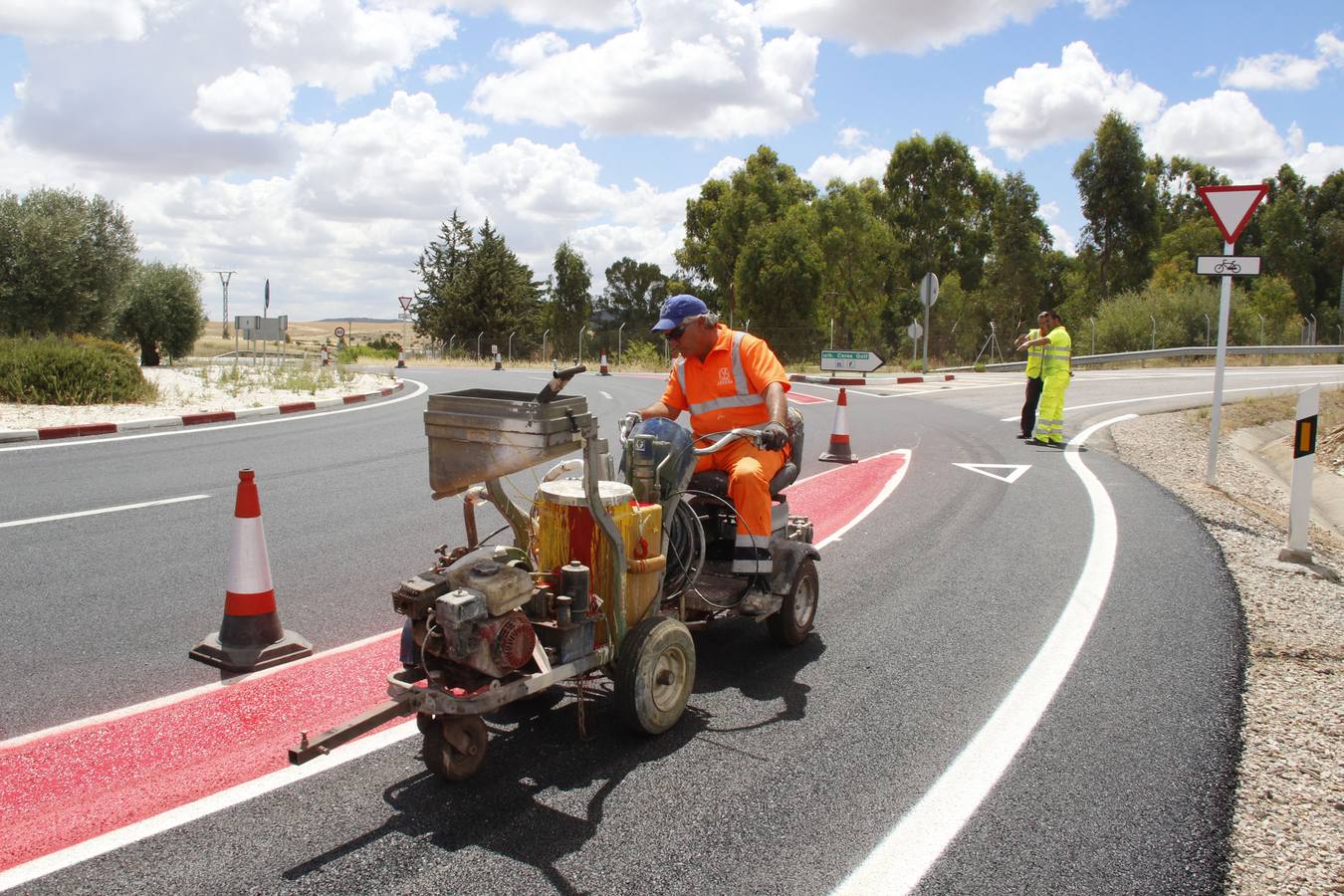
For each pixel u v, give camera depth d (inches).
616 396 840.9
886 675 183.2
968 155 1950.1
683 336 189.9
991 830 126.5
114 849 119.0
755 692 174.7
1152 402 740.7
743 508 179.0
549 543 152.7
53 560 253.0
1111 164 1948.8
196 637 196.4
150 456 431.2
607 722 160.4
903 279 1926.7
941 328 1656.0
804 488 378.0
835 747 151.7
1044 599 231.6
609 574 149.1
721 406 192.7
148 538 278.8
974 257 1979.6
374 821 126.9
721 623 215.2
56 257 1103.6
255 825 125.3
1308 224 2411.4
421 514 318.3
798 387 936.9
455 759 136.6
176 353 1612.9
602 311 2576.3
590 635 146.6
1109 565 262.2
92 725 154.6
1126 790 137.6
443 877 114.0
